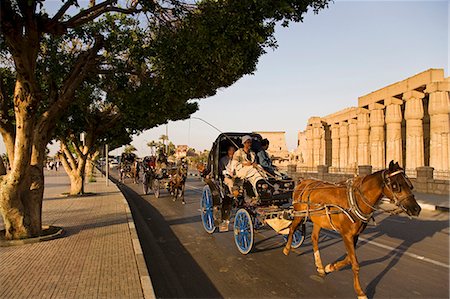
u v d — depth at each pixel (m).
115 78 13.18
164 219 12.42
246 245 7.81
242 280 6.25
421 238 9.14
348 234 5.71
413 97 25.44
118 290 5.27
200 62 9.30
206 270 6.82
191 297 5.56
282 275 6.45
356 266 5.42
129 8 9.24
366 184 5.67
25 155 8.25
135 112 13.59
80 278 5.79
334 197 6.11
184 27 9.60
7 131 8.77
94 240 8.50
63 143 19.00
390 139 27.64
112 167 77.38
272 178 7.96
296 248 8.21
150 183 21.17
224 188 8.98
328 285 5.93
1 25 7.11
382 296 5.43
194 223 11.62
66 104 9.23
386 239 9.04
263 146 9.41
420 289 5.70
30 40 7.75
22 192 8.66
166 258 7.66
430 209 14.62
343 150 36.88
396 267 6.79
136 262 6.66
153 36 12.77
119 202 15.98
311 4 9.16
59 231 9.25
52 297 5.03
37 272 6.11
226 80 10.77
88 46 13.44
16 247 7.84
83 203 15.63
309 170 37.16
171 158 24.80
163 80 10.57
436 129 23.42
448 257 7.41
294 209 7.32
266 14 8.52
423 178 20.61
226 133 10.33
